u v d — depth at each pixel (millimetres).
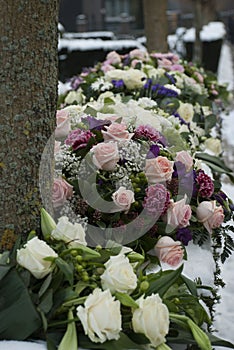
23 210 2424
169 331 2273
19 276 2174
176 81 5832
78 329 2176
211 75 7785
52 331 2168
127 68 6176
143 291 2246
